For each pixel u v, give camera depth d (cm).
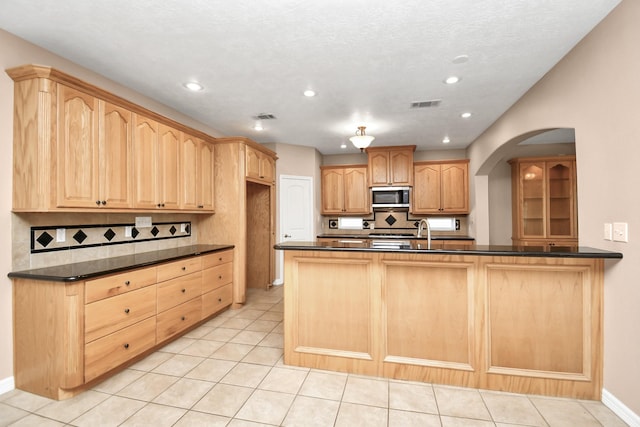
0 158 202
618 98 179
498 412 190
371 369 234
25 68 199
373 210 595
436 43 219
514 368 212
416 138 486
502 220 525
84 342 207
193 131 351
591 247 205
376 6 180
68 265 242
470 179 520
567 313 205
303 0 174
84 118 228
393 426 178
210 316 352
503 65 250
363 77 272
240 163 399
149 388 217
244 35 209
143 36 211
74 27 200
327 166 577
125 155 263
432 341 225
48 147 204
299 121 399
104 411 191
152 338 265
